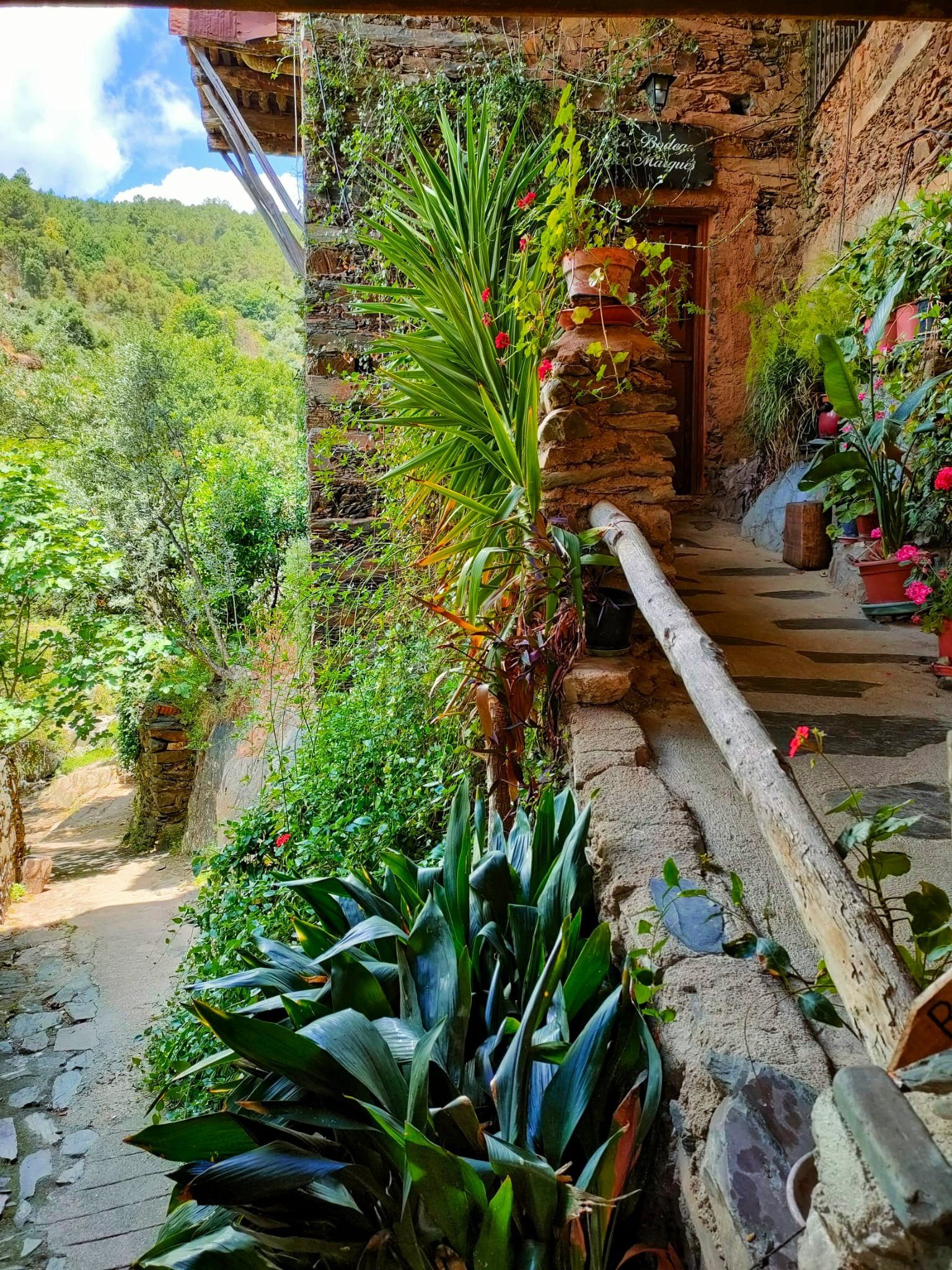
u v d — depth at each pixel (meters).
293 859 2.94
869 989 0.85
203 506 7.85
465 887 1.68
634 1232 1.24
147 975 4.93
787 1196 0.94
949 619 2.68
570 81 4.81
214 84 5.62
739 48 5.28
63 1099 3.66
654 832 1.68
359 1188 1.29
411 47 4.59
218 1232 1.28
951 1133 0.60
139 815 9.01
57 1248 2.78
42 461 7.54
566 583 2.31
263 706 5.71
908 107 4.18
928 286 3.40
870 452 3.39
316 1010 1.46
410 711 3.11
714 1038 1.19
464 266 2.84
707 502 5.70
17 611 7.16
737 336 5.55
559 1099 1.23
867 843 1.02
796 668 2.83
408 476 3.34
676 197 5.31
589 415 2.48
